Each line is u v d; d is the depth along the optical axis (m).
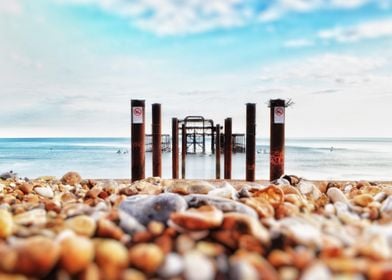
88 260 1.29
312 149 32.03
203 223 1.60
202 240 1.58
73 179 4.39
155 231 1.69
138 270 1.29
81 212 2.17
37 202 2.77
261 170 14.26
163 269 1.27
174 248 1.48
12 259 1.24
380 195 2.80
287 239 1.54
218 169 11.87
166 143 26.20
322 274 1.22
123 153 27.86
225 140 9.80
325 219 2.11
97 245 1.38
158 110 7.35
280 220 2.00
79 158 22.56
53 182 4.32
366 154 24.41
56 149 35.09
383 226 1.82
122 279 1.23
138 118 6.29
